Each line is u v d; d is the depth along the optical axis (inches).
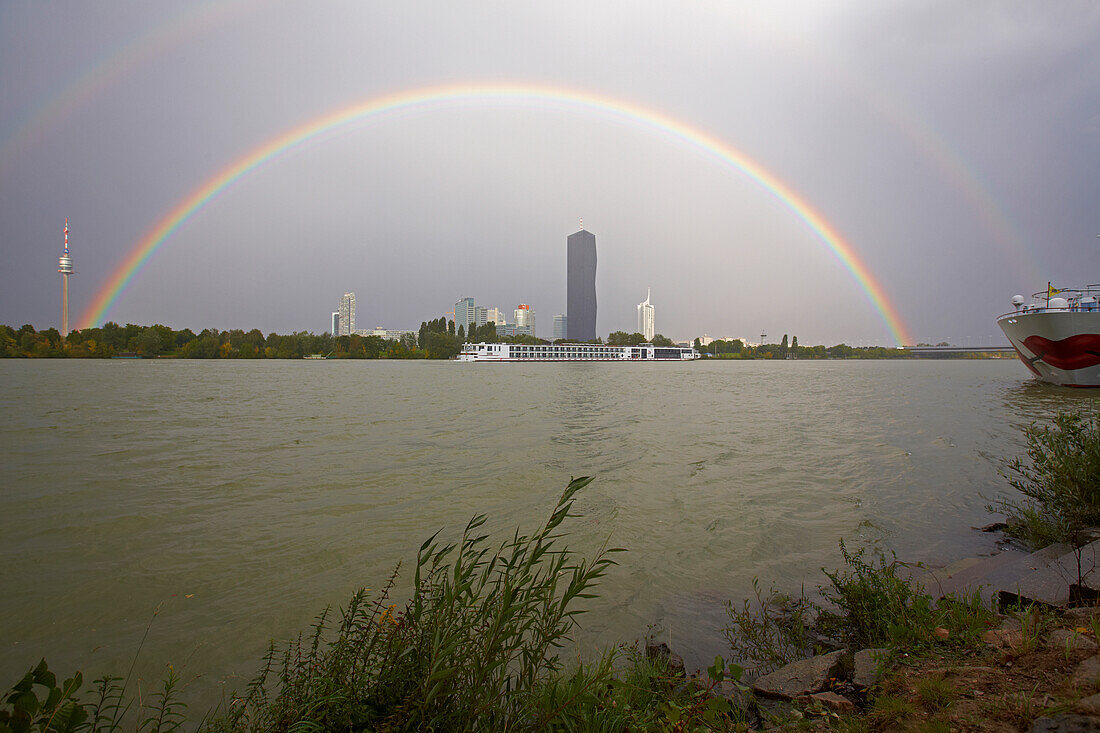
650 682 219.1
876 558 411.8
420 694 150.2
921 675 178.1
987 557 403.2
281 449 935.0
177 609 352.2
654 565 406.9
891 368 7317.9
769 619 311.1
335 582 391.5
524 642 170.2
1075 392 2127.2
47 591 378.6
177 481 695.1
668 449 933.2
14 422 1301.7
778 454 870.4
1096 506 364.5
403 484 679.7
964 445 930.7
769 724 184.4
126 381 3041.3
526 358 7007.9
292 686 173.6
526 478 711.1
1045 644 173.2
